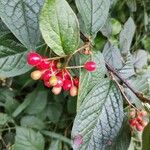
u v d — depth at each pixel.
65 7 0.10
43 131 0.21
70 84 0.12
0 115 0.20
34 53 0.11
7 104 0.20
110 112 0.12
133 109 0.14
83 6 0.12
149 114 0.14
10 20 0.11
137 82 0.15
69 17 0.10
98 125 0.12
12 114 0.20
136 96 0.14
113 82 0.13
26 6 0.11
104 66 0.12
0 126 0.20
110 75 0.13
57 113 0.22
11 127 0.20
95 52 0.12
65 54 0.11
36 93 0.21
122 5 0.20
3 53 0.12
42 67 0.11
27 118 0.21
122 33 0.16
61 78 0.11
